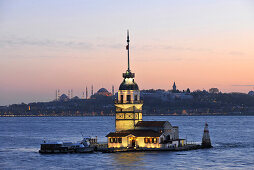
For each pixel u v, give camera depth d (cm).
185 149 16925
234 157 15075
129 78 17888
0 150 18000
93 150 16612
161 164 13600
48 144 16800
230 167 13162
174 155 15375
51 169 13075
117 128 17550
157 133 16738
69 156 15562
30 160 14788
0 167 13500
